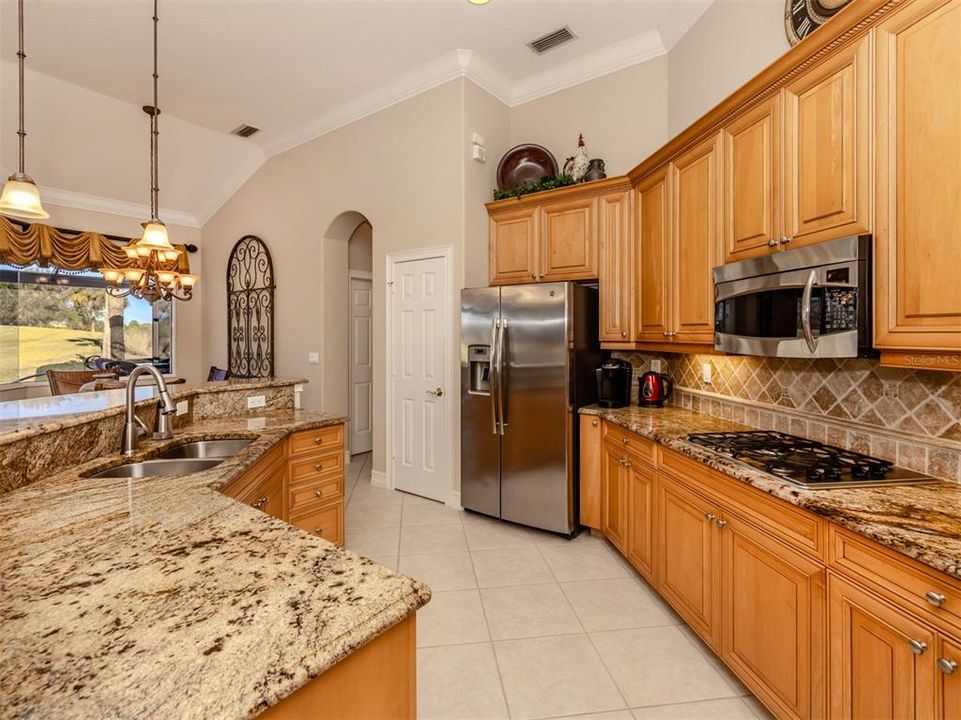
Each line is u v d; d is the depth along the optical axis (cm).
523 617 223
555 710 167
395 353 405
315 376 477
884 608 116
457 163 359
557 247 342
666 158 265
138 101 423
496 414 322
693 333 241
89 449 181
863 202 146
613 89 358
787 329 173
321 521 268
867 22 144
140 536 109
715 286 219
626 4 299
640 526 248
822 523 134
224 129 476
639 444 250
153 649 68
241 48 345
